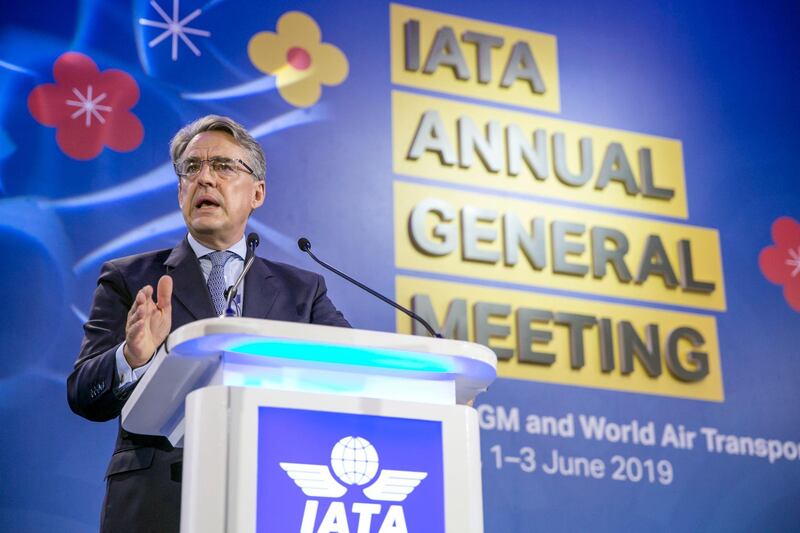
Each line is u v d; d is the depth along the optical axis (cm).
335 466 171
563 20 522
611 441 462
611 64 524
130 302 254
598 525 447
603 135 510
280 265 273
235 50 451
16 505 370
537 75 505
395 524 172
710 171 524
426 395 186
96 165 414
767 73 554
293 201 442
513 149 489
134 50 433
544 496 443
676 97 531
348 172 455
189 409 170
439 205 466
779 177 537
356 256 445
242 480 164
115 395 222
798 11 573
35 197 402
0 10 416
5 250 392
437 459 178
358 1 482
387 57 480
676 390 481
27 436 378
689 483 468
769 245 523
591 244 489
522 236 477
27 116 409
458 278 460
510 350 458
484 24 505
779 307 514
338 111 462
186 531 163
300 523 166
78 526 376
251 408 168
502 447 443
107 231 409
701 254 509
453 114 484
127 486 227
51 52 420
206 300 256
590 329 475
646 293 491
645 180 509
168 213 420
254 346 173
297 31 465
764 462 485
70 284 398
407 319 445
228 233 273
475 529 177
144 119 427
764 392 497
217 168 276
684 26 546
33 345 386
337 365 181
